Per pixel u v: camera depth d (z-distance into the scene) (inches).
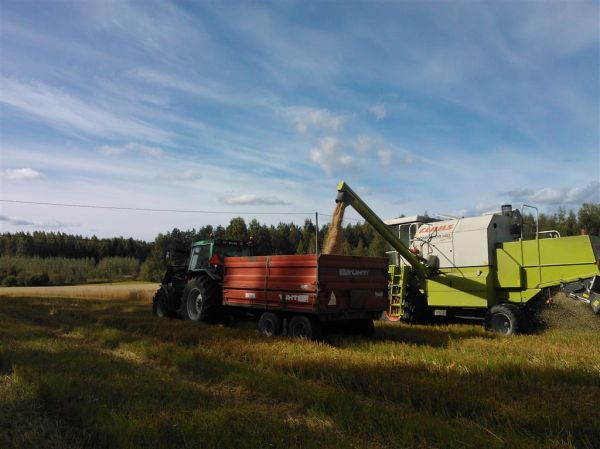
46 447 153.3
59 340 364.8
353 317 371.9
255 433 157.4
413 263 486.6
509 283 439.2
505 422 167.8
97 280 2977.4
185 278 564.7
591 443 149.5
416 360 263.6
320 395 197.8
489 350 301.9
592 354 290.7
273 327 385.1
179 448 148.6
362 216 447.2
